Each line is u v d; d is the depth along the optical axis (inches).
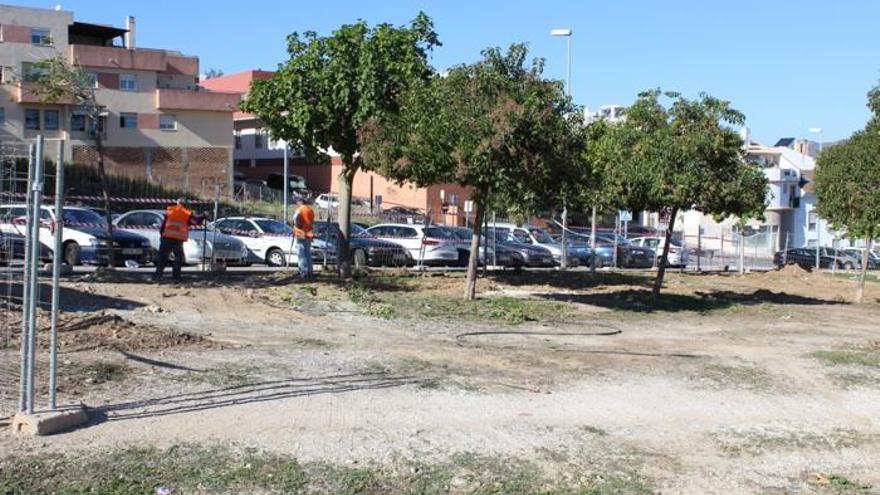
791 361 493.7
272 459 269.0
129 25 2394.2
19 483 235.8
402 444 294.7
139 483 242.4
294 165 2549.2
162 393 333.1
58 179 281.6
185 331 470.9
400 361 430.0
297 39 788.0
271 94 784.3
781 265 1596.9
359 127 753.6
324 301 652.1
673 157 719.1
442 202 1914.4
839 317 738.8
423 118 638.5
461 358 449.7
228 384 354.6
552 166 654.5
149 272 790.5
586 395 382.9
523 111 616.7
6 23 2028.8
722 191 726.5
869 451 328.8
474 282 714.8
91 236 860.0
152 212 967.0
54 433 277.6
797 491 280.1
